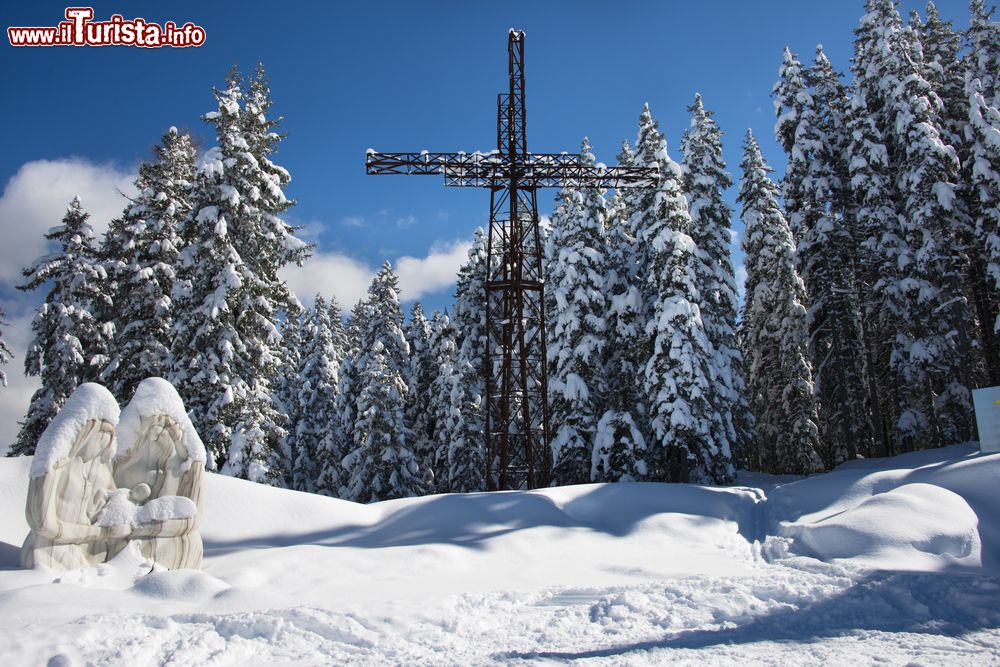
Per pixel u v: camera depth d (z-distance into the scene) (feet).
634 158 101.19
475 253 127.65
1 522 43.45
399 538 50.29
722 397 97.55
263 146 86.53
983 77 101.14
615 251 106.93
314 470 144.25
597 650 26.37
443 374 133.39
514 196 91.30
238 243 82.02
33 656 22.75
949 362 95.04
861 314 109.81
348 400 138.51
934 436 97.04
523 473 94.53
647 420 97.30
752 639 27.66
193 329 78.38
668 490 64.23
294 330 174.50
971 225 98.17
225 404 74.38
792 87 111.75
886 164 102.68
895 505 48.60
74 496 34.83
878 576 37.09
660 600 34.53
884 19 105.19
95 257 95.91
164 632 25.90
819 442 114.62
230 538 48.80
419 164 88.74
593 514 59.57
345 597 35.09
